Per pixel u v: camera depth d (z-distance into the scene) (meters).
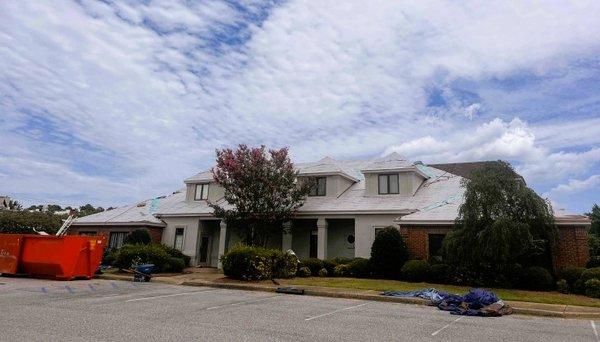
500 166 18.39
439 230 20.19
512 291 15.88
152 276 19.08
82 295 12.64
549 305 12.91
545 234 17.50
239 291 15.42
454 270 17.78
